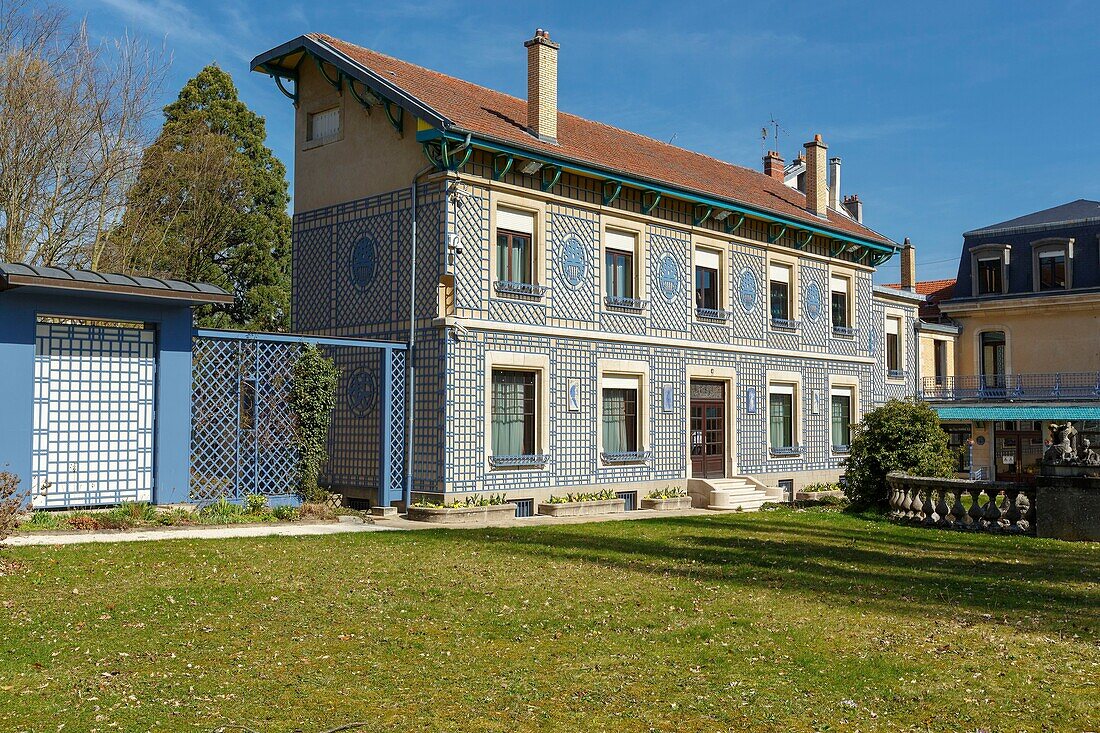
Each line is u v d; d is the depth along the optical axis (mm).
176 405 17766
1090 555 14734
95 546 13766
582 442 23016
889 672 7980
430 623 9539
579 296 22953
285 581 11547
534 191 21844
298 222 23719
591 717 6844
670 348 25406
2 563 12039
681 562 13734
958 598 11094
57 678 7527
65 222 30594
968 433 42094
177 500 17703
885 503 22688
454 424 20203
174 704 6973
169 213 34781
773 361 28984
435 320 20234
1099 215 40938
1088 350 40406
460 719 6762
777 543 16062
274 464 19859
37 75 28906
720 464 27250
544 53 22453
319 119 23641
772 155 37406
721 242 27109
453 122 19625
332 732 6477
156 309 17547
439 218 20422
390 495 20375
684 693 7395
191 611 9859
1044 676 7875
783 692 7438
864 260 33562
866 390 33250
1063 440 17141
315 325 23141
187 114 36031
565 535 16828
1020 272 42312
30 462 15977
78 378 16828
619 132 29078
